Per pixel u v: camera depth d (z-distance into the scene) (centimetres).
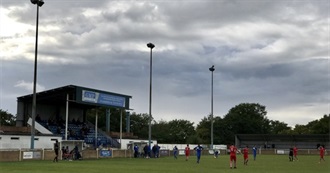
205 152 8806
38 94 6981
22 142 5794
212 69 8900
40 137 6022
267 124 17412
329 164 4922
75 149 5341
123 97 7725
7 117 11881
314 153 10069
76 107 8400
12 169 3206
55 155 4700
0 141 5512
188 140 13888
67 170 3197
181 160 5628
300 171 3519
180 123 15950
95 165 4000
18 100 7338
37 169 3253
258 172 3312
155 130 14688
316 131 15338
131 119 14475
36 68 4891
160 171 3262
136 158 6191
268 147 11681
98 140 7675
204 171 3344
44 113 7800
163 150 7550
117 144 7769
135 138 8406
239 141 11988
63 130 7425
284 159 6569
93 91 7050
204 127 15950
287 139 11538
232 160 3984
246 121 15862
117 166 3884
